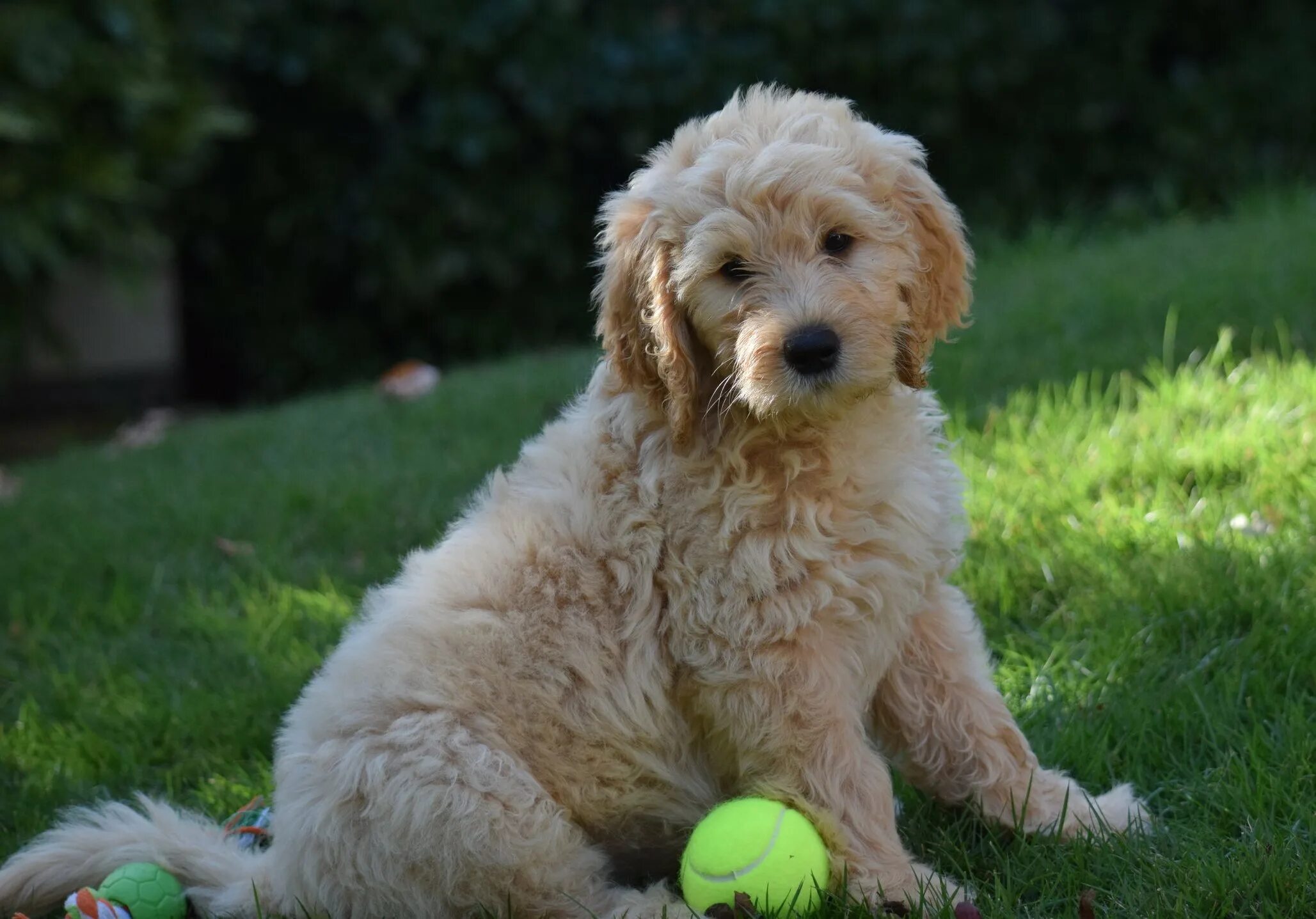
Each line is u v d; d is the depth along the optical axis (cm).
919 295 363
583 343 1299
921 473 359
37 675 530
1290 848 318
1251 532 472
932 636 372
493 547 357
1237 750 368
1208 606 431
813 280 338
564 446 373
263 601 572
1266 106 1251
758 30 1238
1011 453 575
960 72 1245
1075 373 683
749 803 327
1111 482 537
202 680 511
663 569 346
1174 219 1178
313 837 336
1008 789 365
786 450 341
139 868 364
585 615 345
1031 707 411
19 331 1150
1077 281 888
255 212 1304
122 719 484
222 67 1242
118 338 1330
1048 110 1298
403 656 344
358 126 1273
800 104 364
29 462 1032
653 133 1234
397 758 329
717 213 343
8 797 445
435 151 1233
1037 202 1305
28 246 1023
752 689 337
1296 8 1266
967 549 496
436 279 1245
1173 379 630
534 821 330
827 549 337
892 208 358
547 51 1203
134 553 655
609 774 347
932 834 371
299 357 1341
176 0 1135
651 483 347
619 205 371
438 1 1205
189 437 945
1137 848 332
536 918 334
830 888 329
